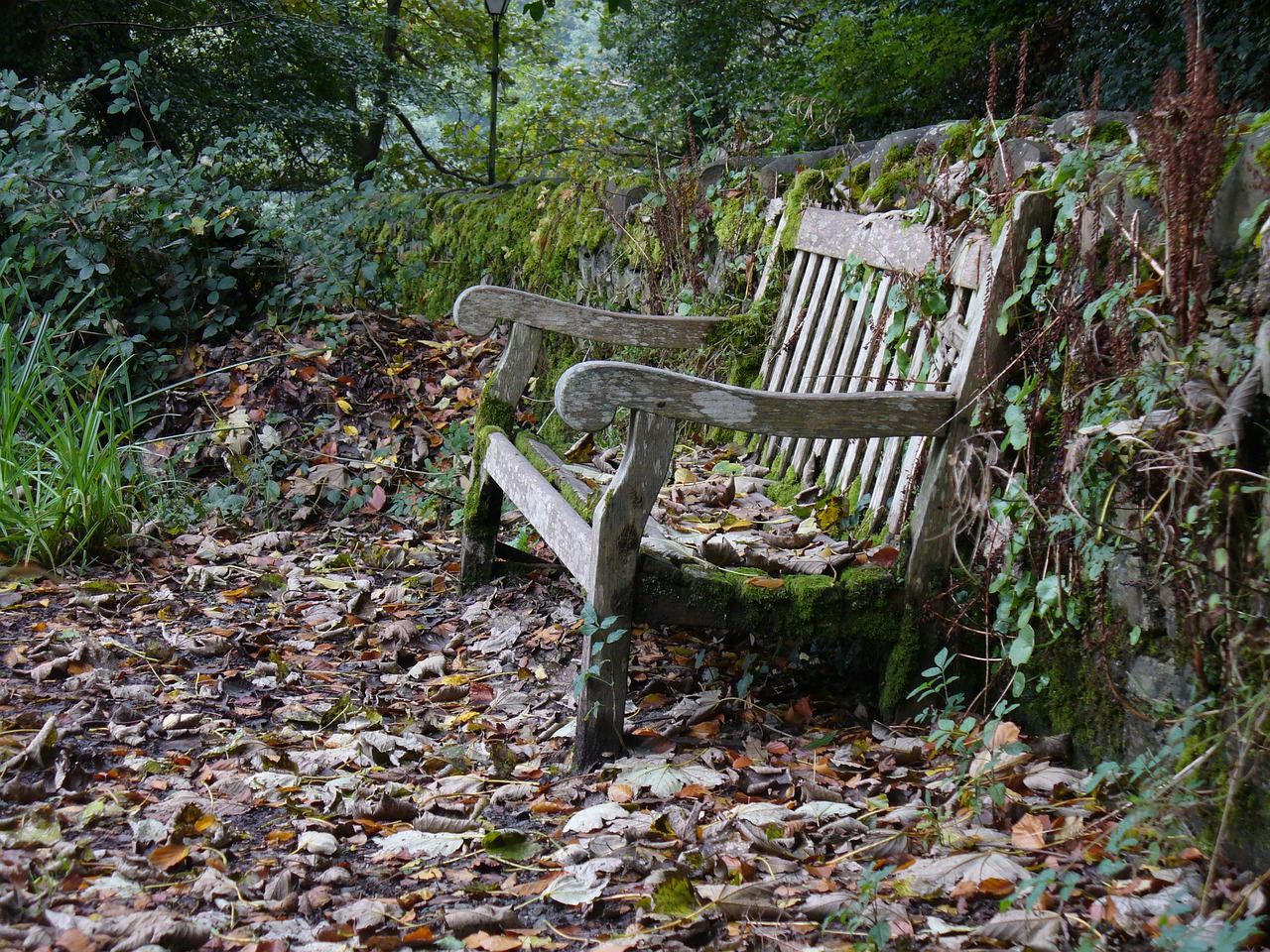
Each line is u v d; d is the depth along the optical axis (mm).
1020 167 2609
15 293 4871
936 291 2703
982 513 2381
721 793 2262
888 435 2430
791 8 11305
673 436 2348
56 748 2379
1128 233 2180
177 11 12141
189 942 1678
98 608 3350
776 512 3068
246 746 2471
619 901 1869
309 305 5453
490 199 6262
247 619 3379
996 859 1881
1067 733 2369
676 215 4363
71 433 3943
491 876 1983
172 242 5207
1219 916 1656
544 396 5023
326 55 12633
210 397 4891
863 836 2045
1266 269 1863
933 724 2492
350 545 4133
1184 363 1943
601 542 2355
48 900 1749
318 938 1740
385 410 4926
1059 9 7047
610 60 12445
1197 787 1915
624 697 2432
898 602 2518
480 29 15492
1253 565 1860
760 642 3008
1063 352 2346
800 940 1723
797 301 3547
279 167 13430
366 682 2949
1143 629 2143
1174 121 2094
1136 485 2117
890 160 3385
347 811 2207
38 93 5219
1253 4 5590
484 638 3264
